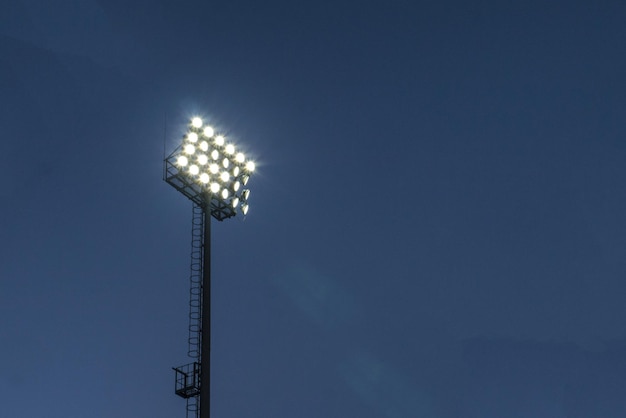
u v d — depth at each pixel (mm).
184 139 23859
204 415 19812
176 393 20516
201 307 21594
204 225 23062
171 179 23578
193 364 20672
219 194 23891
